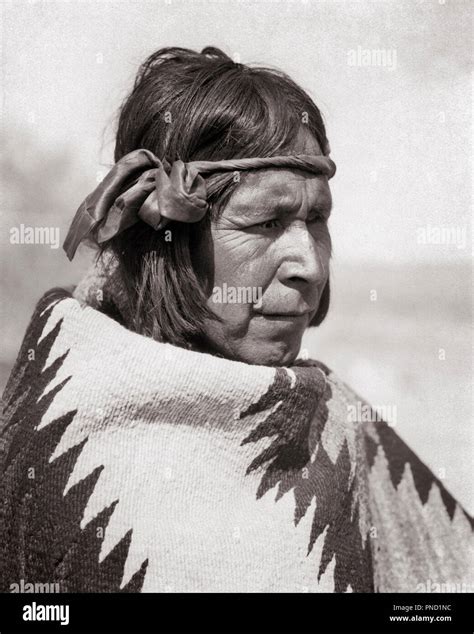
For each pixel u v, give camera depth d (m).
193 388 0.90
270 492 0.95
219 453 0.92
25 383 0.98
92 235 1.02
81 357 0.94
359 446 1.13
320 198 0.97
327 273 1.01
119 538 0.86
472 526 1.20
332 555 0.96
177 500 0.89
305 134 0.98
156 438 0.91
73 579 0.86
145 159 0.96
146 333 0.99
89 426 0.90
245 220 0.94
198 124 0.95
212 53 1.10
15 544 0.92
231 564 0.87
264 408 0.93
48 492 0.89
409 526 1.18
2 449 0.97
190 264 0.96
